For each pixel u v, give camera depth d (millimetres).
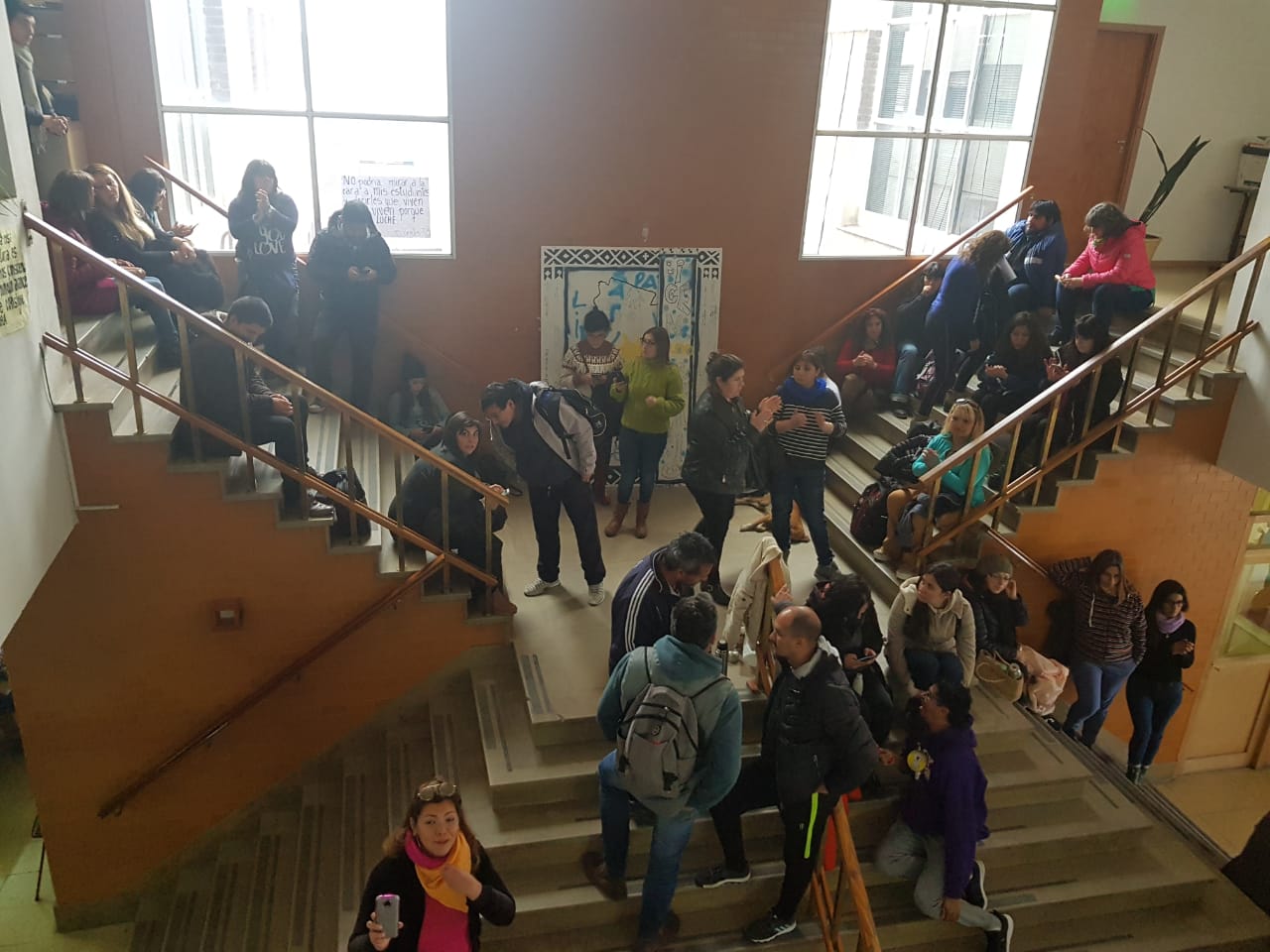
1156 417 5812
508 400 4895
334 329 5996
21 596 3670
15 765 7160
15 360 3695
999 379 5910
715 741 3557
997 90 7008
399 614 5020
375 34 5855
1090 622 5582
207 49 5676
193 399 4375
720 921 4281
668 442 7043
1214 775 7648
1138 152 8562
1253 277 5473
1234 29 8328
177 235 5535
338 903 4355
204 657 4910
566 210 6469
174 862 5332
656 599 3936
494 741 4637
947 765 4074
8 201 3627
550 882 4203
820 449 5316
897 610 4699
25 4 4707
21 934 5391
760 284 6984
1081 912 4504
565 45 6098
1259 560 6633
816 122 6664
